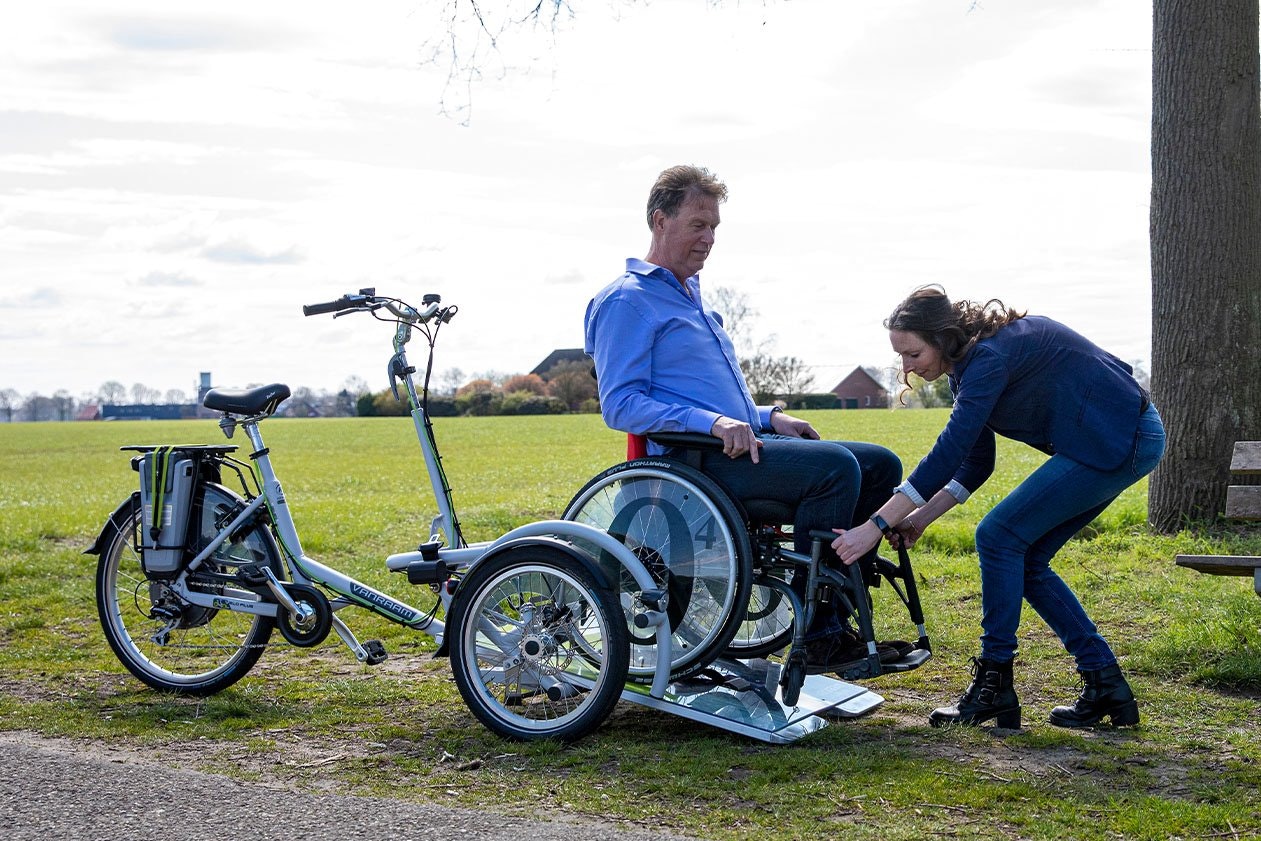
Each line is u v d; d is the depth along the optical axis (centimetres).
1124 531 885
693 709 425
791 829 326
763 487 432
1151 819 328
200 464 510
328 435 5519
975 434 420
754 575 438
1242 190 823
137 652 520
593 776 378
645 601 419
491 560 436
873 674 421
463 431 5431
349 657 586
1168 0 826
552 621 433
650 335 452
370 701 490
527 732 424
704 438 436
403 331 480
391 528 1159
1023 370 424
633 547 445
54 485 2541
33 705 483
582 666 435
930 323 425
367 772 389
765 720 420
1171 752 401
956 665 541
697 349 458
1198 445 839
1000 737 420
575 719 419
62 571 859
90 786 356
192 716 467
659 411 437
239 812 334
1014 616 433
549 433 5012
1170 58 826
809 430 487
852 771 378
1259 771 376
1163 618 603
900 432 4128
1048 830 322
